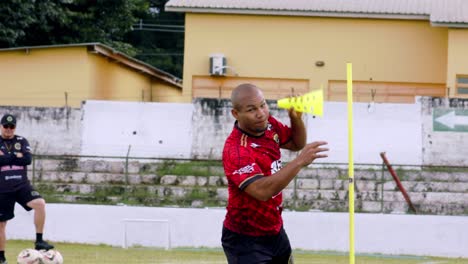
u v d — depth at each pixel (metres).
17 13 40.19
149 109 32.03
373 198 28.28
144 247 22.11
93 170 30.52
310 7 37.84
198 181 29.53
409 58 37.75
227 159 8.28
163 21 63.56
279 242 8.74
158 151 31.95
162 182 29.69
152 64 60.69
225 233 8.76
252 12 37.91
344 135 31.47
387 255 21.94
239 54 38.25
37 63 35.81
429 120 31.41
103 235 22.89
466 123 31.30
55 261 13.67
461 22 35.09
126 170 27.47
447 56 37.00
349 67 10.56
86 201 27.97
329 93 38.09
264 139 8.39
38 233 16.19
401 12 37.28
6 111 32.09
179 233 22.66
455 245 22.17
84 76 35.75
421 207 28.12
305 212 22.69
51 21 43.81
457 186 29.05
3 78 35.75
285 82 38.16
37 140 32.03
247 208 8.48
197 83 38.31
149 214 22.80
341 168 29.86
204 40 38.31
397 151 31.38
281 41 38.19
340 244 22.34
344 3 38.59
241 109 8.20
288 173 7.85
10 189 15.98
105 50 36.69
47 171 30.08
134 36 62.72
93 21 47.22
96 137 32.03
